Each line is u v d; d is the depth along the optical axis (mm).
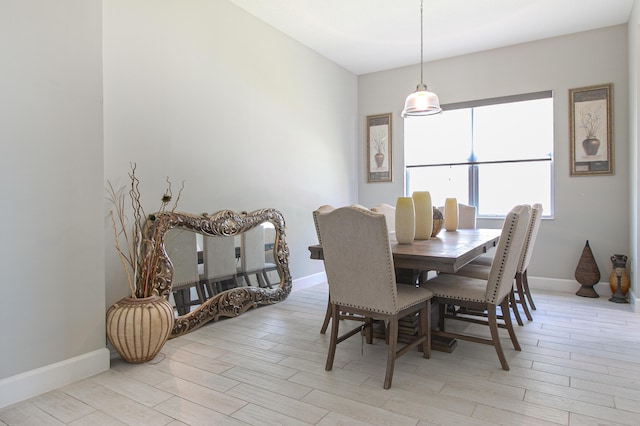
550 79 4598
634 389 2217
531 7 3844
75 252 2414
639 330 3203
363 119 5891
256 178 4090
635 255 3805
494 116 4980
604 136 4340
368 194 5879
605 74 4324
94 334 2492
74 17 2416
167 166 3193
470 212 4566
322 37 4547
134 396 2170
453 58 5160
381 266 2268
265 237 4105
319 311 3850
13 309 2145
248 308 3859
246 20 3939
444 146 5305
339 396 2158
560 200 4582
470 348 2859
